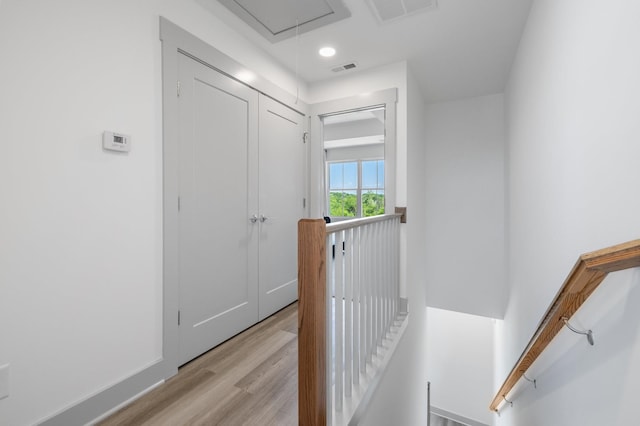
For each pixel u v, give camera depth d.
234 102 2.23
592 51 1.04
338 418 1.44
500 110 3.61
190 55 1.88
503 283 3.62
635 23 0.77
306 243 1.15
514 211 2.74
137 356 1.58
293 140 2.95
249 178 2.39
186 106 1.86
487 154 3.69
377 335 2.08
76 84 1.34
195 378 1.74
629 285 0.81
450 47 2.50
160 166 1.70
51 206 1.27
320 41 2.41
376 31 2.27
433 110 3.98
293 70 2.91
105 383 1.45
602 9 0.96
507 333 3.12
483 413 4.71
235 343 2.16
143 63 1.61
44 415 1.25
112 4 1.47
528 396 1.97
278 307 2.77
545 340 1.28
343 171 7.00
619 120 0.85
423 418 3.72
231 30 2.20
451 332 5.00
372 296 1.97
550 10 1.56
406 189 2.72
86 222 1.38
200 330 1.97
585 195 1.09
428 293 4.00
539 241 1.78
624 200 0.82
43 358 1.25
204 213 2.00
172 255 1.77
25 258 1.20
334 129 5.74
